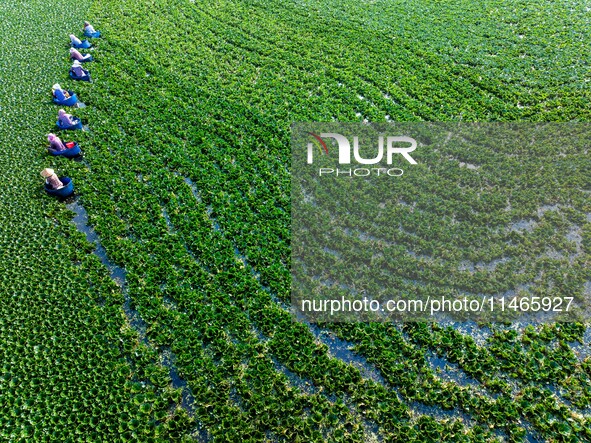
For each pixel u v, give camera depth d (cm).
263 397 1092
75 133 1819
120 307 1277
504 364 1152
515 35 2408
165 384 1118
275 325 1237
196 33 2470
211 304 1276
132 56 2269
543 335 1198
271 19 2612
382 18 2591
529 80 2061
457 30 2458
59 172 1653
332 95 2030
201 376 1131
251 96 2009
